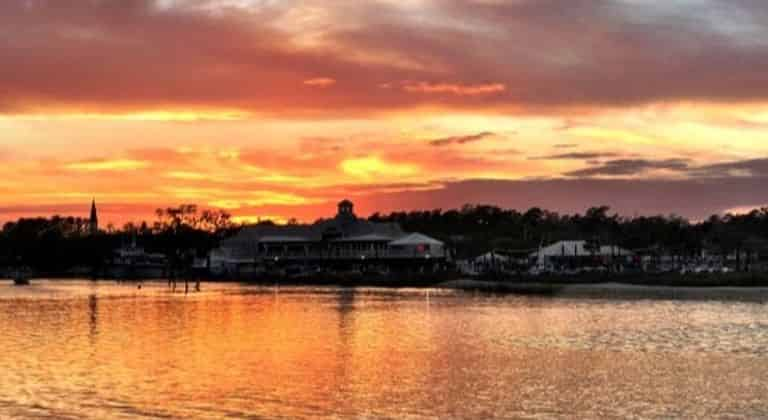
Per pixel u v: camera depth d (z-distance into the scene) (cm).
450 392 4122
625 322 7944
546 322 8019
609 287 14688
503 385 4303
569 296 12888
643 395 4012
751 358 5250
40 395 4006
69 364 4994
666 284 14788
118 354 5481
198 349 5800
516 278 17038
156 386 4272
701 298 12025
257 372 4747
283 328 7469
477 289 15575
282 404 3853
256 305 11031
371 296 13450
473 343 6184
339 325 7800
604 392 4094
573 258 19238
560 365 4988
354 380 4472
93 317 8756
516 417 3575
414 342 6269
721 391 4097
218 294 14338
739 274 15162
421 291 15162
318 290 15950
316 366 4988
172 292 15150
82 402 3856
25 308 10294
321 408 3769
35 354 5438
